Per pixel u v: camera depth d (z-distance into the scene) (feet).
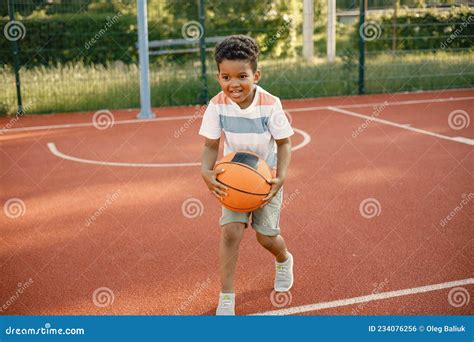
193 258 14.55
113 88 43.93
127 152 27.91
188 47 53.93
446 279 12.92
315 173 22.84
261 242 12.01
